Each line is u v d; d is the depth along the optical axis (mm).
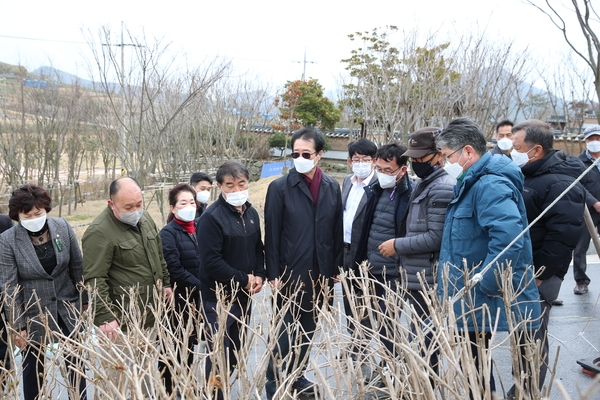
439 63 10148
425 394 1881
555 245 3121
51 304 3156
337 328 2502
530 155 3320
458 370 1814
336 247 3682
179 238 3871
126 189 3146
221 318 2199
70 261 3307
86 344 2139
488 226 2625
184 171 14883
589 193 5582
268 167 10867
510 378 3801
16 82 16062
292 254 3506
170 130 13562
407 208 3525
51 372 2406
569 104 15625
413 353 1805
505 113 10844
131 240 3236
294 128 23625
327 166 25109
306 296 3498
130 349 1979
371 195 3990
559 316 5223
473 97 9953
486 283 2590
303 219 3514
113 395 1948
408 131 9906
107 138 16578
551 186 3166
